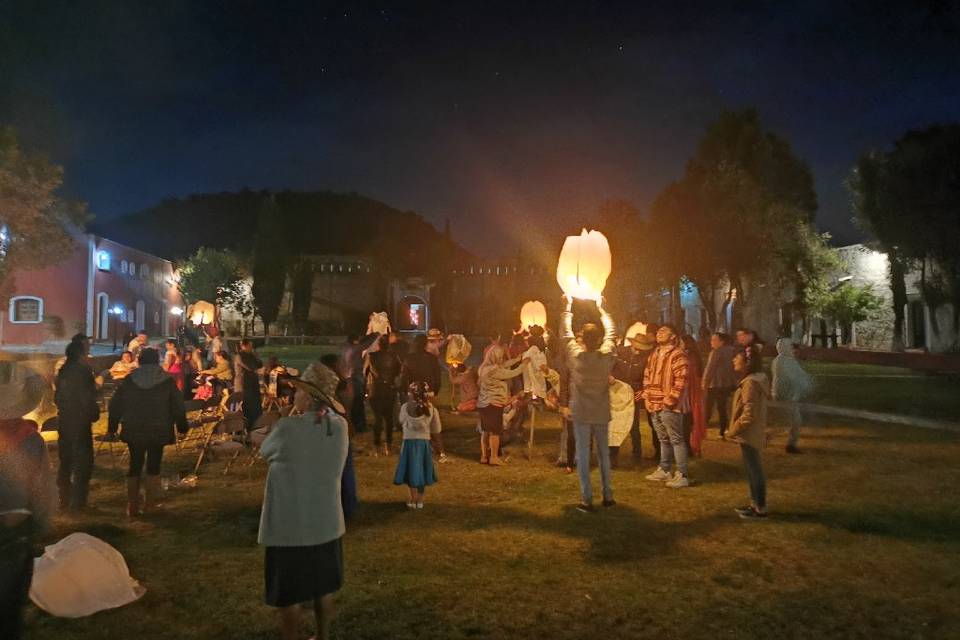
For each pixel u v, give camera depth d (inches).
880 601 208.1
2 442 141.2
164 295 2418.8
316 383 185.5
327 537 169.9
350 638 184.5
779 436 502.6
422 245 2903.5
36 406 151.3
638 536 271.4
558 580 225.1
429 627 191.2
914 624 192.7
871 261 1374.3
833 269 1314.0
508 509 312.8
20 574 137.2
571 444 395.5
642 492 342.6
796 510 307.0
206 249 2455.7
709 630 189.6
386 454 450.9
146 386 302.8
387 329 558.6
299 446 170.2
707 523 288.0
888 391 775.1
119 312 1985.7
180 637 188.7
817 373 993.5
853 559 243.9
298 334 2573.8
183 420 313.0
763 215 1163.9
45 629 192.4
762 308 1462.8
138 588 217.6
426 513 306.5
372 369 453.7
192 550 258.1
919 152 1004.6
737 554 249.9
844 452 440.1
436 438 424.8
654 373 362.6
